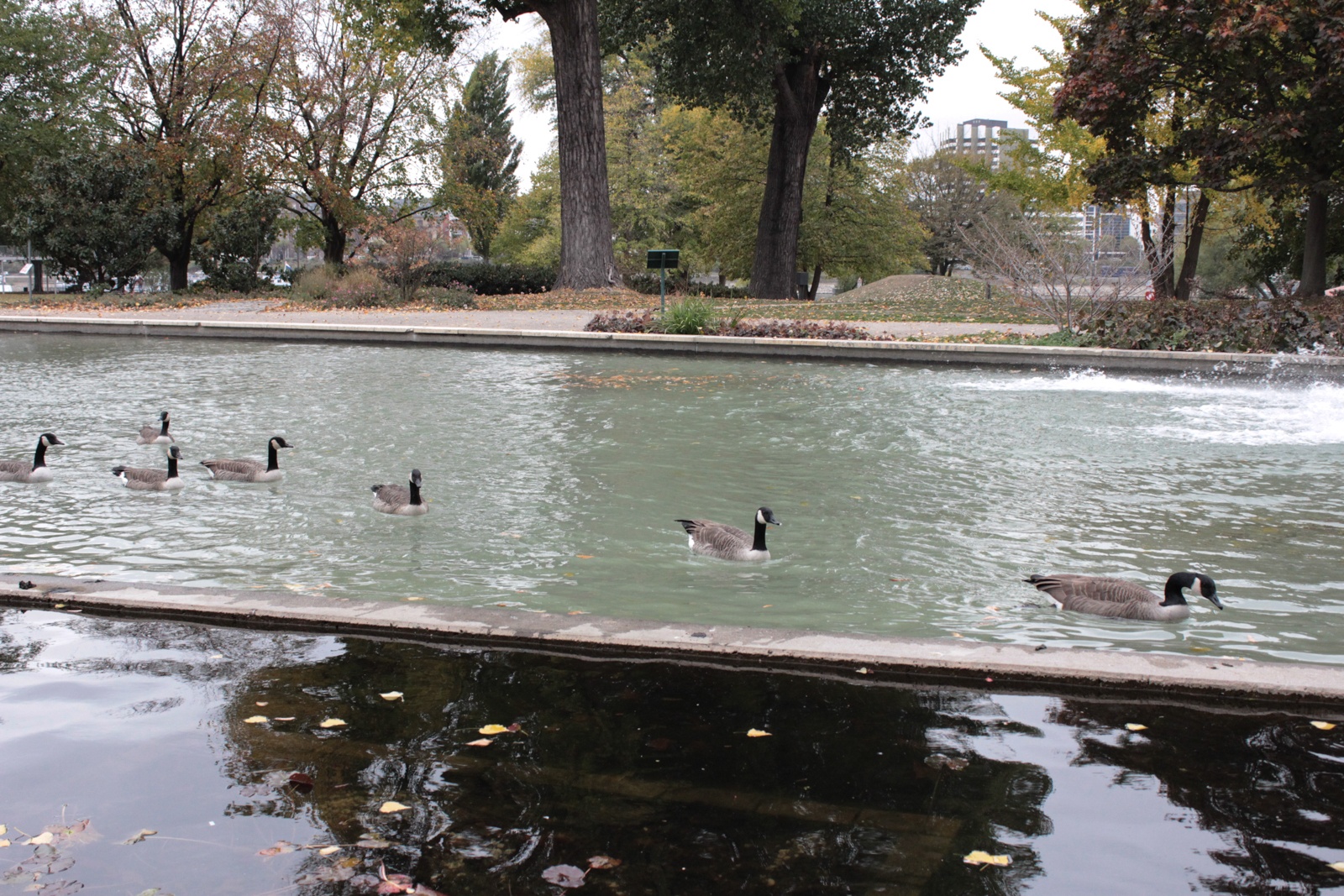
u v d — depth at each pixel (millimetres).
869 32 32250
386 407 12523
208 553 6617
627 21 31859
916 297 30078
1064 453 10039
